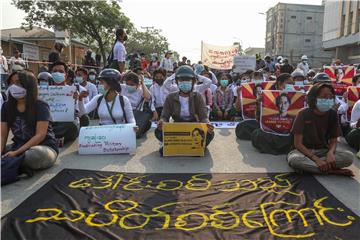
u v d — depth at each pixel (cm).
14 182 420
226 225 317
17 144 463
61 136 608
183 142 537
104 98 584
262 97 574
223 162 511
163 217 331
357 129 576
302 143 466
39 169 459
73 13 2539
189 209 348
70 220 322
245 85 704
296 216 335
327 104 437
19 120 454
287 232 305
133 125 563
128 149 549
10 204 357
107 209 347
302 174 452
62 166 482
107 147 547
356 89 639
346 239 296
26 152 435
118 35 865
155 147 600
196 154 540
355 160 527
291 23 6550
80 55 3300
